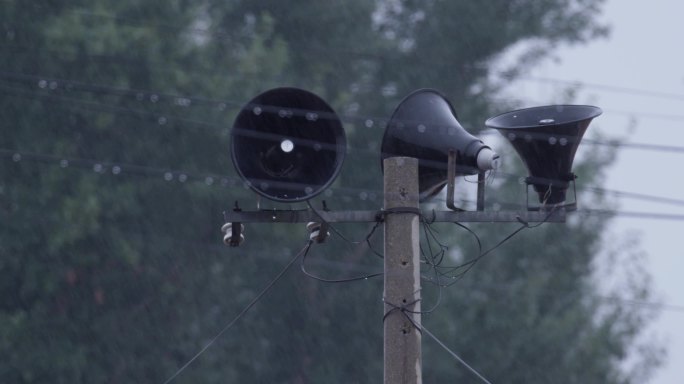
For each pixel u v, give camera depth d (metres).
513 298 64.94
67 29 57.53
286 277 64.56
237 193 61.88
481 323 64.81
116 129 60.78
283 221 23.78
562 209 24.73
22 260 59.19
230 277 63.62
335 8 68.50
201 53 61.06
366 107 68.81
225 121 60.59
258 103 23.20
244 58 60.84
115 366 61.09
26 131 60.25
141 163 61.06
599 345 63.72
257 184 23.27
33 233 59.03
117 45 57.84
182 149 61.19
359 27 69.06
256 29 64.75
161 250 61.81
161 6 60.78
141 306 61.78
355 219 23.78
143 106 59.84
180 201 62.19
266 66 61.28
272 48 65.31
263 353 63.81
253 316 64.06
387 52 69.38
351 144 68.12
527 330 64.31
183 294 62.56
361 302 65.56
